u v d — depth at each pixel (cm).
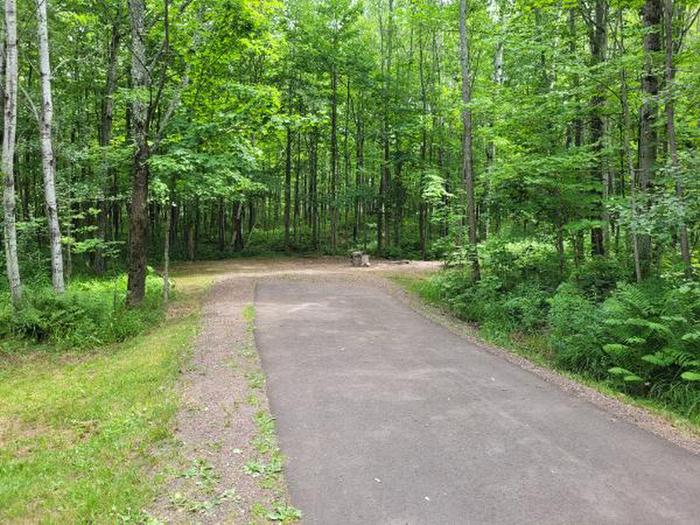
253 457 452
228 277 1872
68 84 1902
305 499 384
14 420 584
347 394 620
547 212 1265
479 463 443
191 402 587
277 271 2111
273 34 1401
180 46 1202
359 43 2645
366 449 470
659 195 886
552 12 1307
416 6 2055
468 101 1373
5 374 800
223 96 1286
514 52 1209
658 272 1069
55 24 1703
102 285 1541
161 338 933
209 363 748
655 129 1035
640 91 1045
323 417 546
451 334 973
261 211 4075
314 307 1238
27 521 364
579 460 450
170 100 1326
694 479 416
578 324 844
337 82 2942
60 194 1483
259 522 353
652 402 673
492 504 377
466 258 1398
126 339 1002
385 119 2759
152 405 581
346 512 367
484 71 2338
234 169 1264
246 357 780
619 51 1115
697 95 891
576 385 668
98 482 411
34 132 1844
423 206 2786
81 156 1505
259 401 591
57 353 928
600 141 1163
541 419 546
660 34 996
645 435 507
